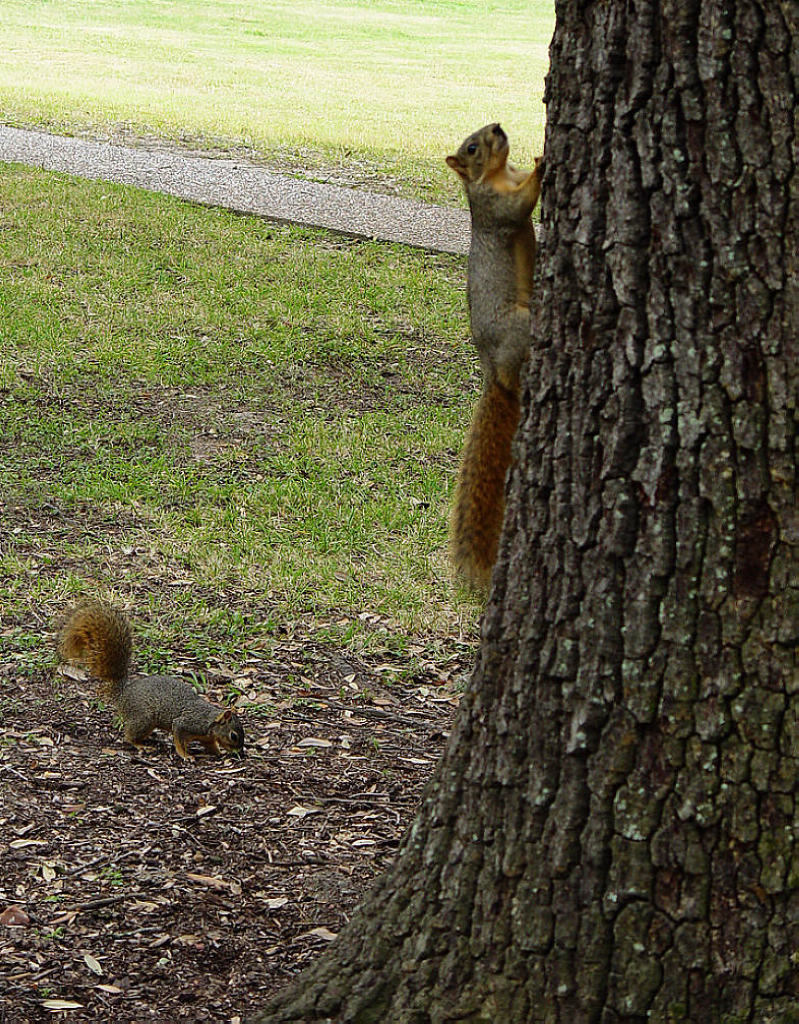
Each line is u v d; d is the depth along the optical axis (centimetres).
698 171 347
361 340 1546
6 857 621
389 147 2759
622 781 370
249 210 2117
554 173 376
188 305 1627
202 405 1319
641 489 362
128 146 2614
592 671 373
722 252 346
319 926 580
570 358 376
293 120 3050
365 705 807
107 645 761
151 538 1016
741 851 357
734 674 354
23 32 4494
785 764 352
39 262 1755
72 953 552
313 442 1228
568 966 380
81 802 680
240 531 1033
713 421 351
